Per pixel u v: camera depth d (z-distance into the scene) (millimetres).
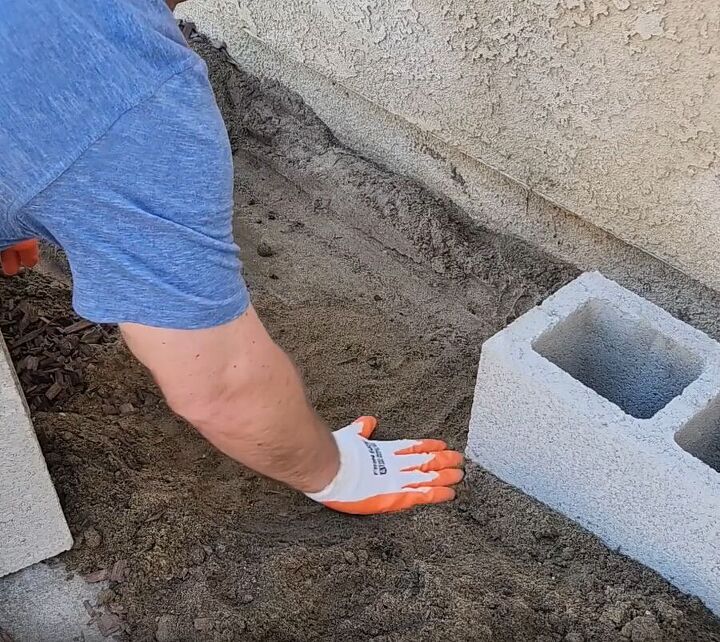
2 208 1210
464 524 1976
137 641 1747
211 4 3150
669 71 1915
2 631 1767
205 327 1321
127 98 1147
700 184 2008
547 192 2379
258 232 2822
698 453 1884
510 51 2201
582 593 1789
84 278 1273
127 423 2146
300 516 2000
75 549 1876
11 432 1611
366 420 2180
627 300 1956
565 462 1866
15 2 1117
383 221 2771
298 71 3021
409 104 2602
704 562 1709
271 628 1744
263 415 1509
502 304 2545
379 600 1780
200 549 1869
